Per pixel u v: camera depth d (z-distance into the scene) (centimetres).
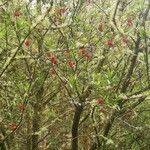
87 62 619
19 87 657
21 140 772
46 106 813
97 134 644
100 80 542
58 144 845
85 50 605
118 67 693
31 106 745
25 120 764
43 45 656
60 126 839
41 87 755
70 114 830
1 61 598
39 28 609
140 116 808
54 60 612
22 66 727
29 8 684
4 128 691
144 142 841
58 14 650
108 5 759
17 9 592
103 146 677
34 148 761
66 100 811
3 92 709
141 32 554
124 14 690
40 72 693
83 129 817
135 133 809
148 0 583
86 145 816
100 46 675
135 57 625
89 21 763
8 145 718
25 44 600
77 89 562
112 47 640
